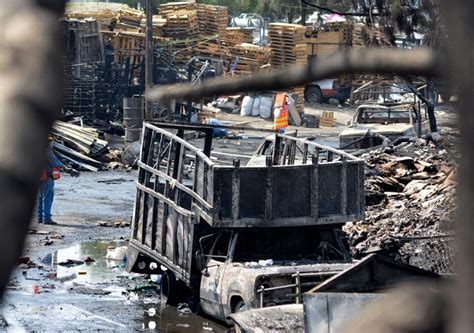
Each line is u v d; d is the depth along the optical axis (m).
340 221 31.06
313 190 30.62
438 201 39.16
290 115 94.25
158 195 33.06
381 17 18.97
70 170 68.50
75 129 72.75
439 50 1.52
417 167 47.69
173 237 32.12
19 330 27.28
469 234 1.44
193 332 29.39
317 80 1.61
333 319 17.16
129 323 29.91
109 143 80.81
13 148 1.31
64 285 34.44
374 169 47.41
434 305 1.53
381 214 39.59
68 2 1.49
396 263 19.08
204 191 30.41
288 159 34.56
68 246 41.91
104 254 40.94
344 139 64.25
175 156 32.50
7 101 1.34
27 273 35.94
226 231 30.53
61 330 28.16
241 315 21.78
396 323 1.56
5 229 1.28
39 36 1.42
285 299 27.75
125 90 86.25
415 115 66.25
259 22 88.06
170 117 54.00
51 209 51.75
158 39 88.50
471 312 1.43
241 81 1.67
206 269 30.44
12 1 1.44
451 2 1.48
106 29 85.50
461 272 1.45
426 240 30.33
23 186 1.30
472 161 1.44
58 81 1.40
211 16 90.00
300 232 31.44
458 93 1.47
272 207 30.33
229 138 82.38
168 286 32.75
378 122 68.06
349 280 19.02
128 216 51.03
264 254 30.94
